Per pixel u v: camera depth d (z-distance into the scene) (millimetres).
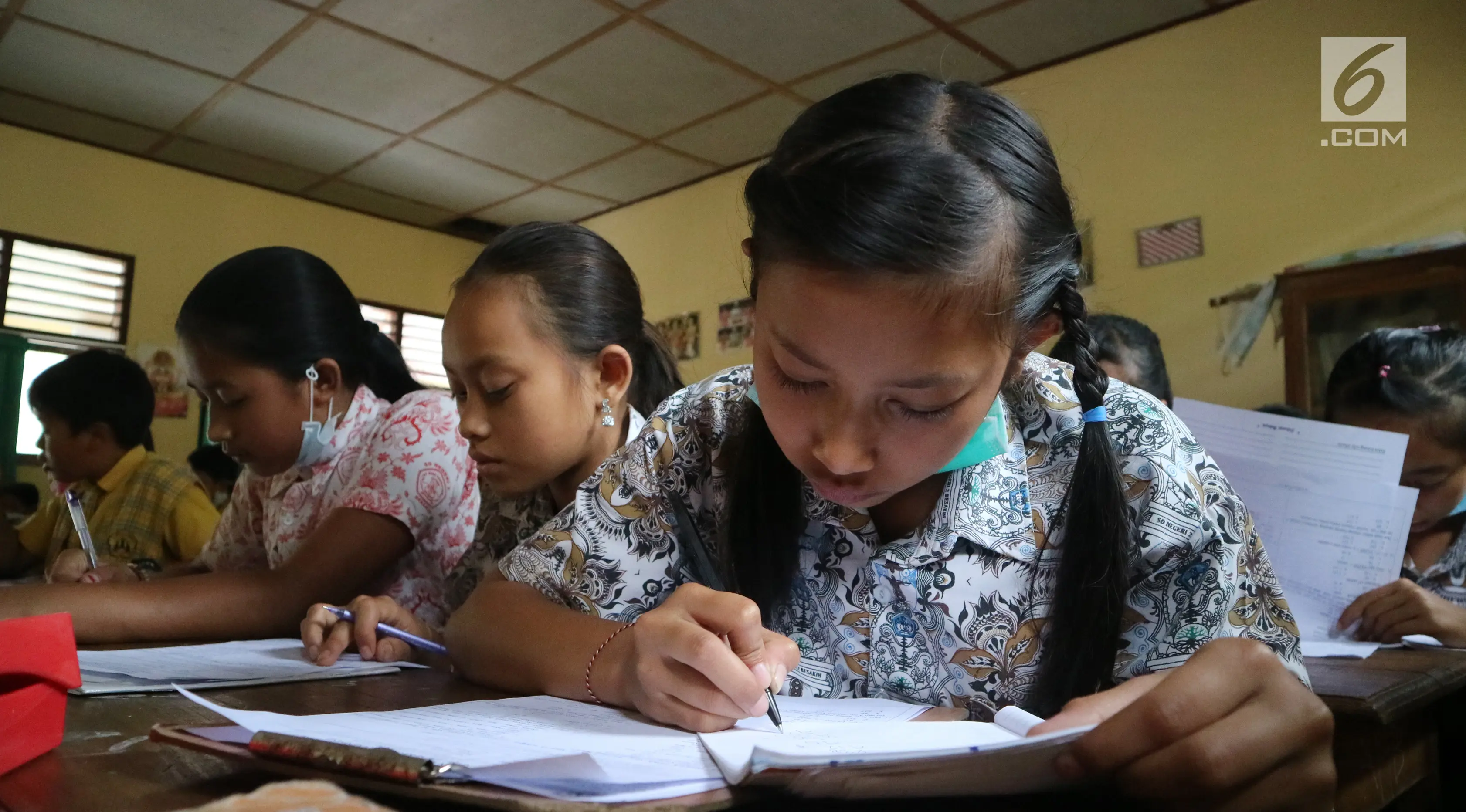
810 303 507
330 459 1347
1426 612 1104
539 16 2922
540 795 399
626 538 815
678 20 2906
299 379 1282
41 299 3822
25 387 3732
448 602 1208
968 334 519
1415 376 1449
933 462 571
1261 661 490
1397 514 1127
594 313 1071
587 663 670
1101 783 457
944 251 488
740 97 3414
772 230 532
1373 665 955
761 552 749
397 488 1194
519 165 4109
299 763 438
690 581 836
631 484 824
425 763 410
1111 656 639
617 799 399
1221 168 2723
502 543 1187
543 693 701
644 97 3432
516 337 1016
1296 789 477
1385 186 2438
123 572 1419
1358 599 1154
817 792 431
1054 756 424
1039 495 701
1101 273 2936
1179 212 2795
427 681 805
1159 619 659
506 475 1045
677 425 840
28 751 487
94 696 688
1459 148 2340
